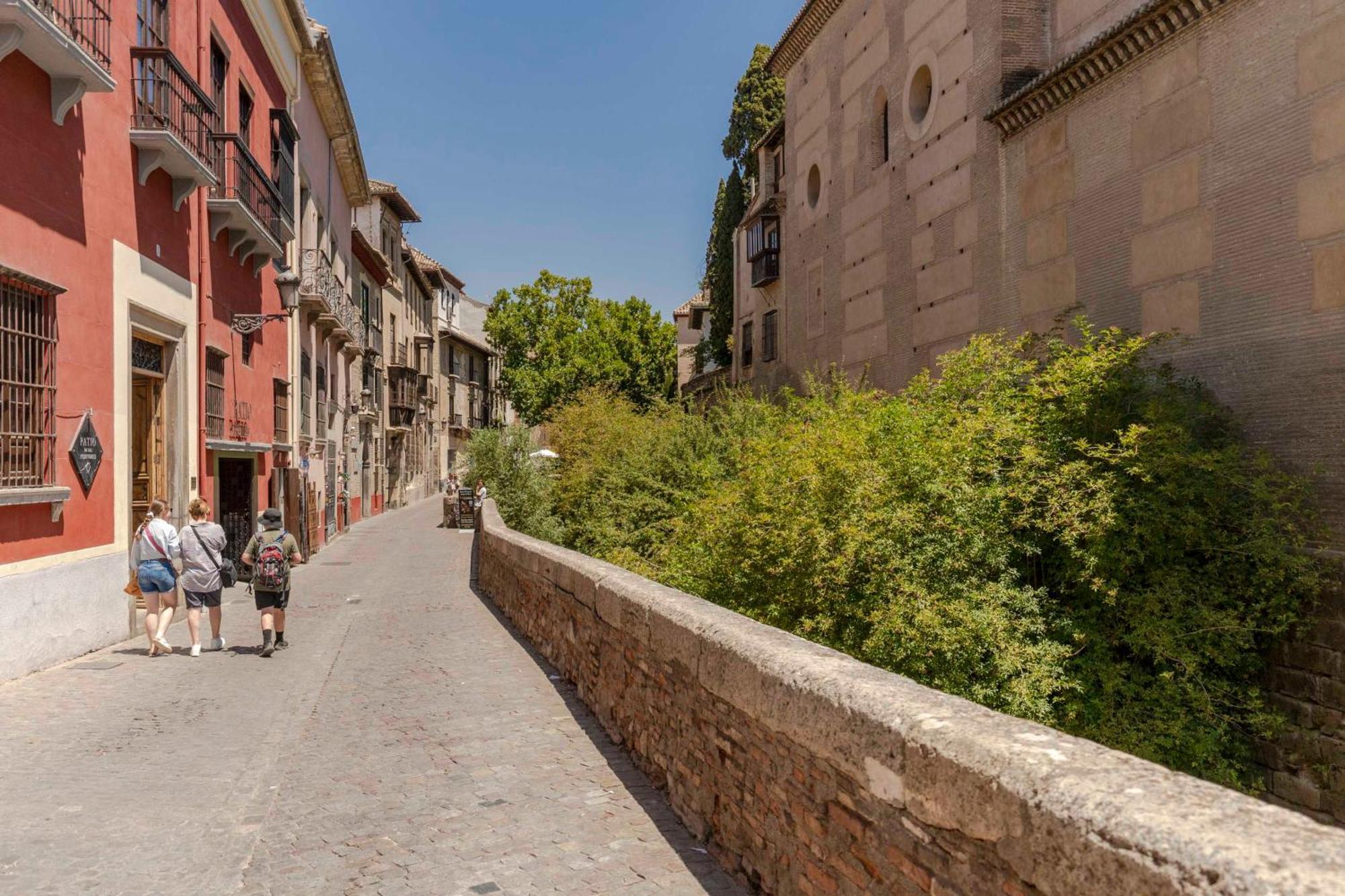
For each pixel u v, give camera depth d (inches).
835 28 763.4
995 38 522.3
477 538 764.6
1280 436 323.6
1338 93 304.7
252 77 622.8
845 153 740.7
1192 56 370.6
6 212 299.9
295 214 754.2
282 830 173.9
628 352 2137.1
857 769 108.7
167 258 447.5
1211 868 59.7
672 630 181.6
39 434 317.4
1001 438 346.3
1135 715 304.0
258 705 275.6
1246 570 304.3
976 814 85.8
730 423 676.1
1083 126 442.3
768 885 137.7
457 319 2610.7
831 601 340.2
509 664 329.4
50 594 320.5
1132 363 357.7
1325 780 286.5
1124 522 311.0
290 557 372.5
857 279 715.4
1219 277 355.9
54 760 215.0
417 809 185.0
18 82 308.3
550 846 164.9
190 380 480.7
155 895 145.1
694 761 171.5
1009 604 327.9
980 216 536.4
